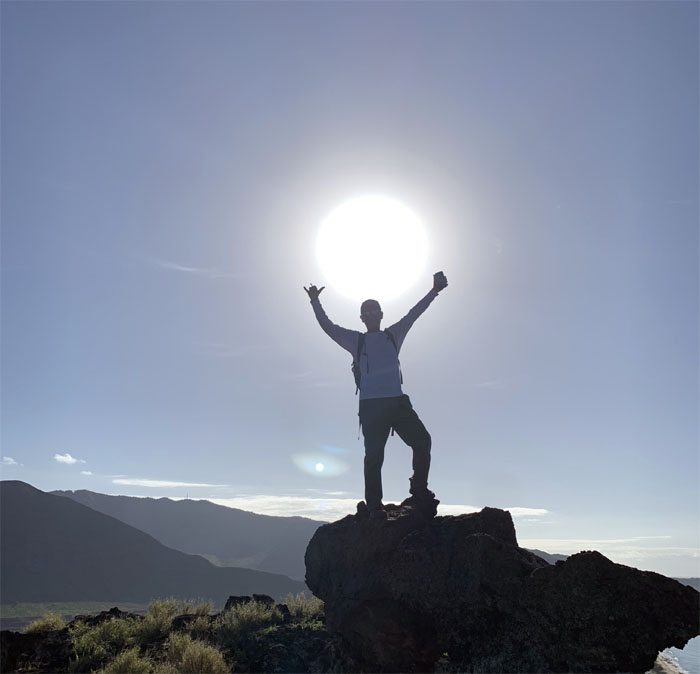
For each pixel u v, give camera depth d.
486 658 4.55
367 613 5.00
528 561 4.83
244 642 5.94
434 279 5.45
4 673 5.77
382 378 5.21
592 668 4.17
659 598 4.13
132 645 6.25
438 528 5.24
